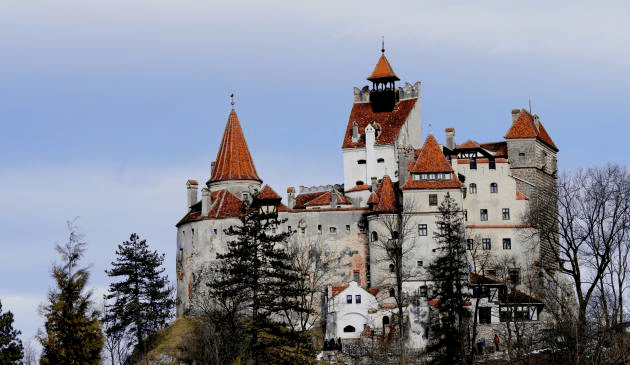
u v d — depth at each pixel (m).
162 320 142.38
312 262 148.50
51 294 89.44
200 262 153.00
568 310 107.06
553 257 147.50
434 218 145.50
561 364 98.44
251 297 111.44
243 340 113.12
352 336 139.88
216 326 124.56
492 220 151.00
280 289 109.75
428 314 135.38
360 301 141.25
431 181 146.62
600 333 95.62
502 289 136.75
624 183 126.06
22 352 115.75
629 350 93.00
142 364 133.75
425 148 149.50
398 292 129.00
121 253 143.00
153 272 142.88
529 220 148.38
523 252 148.75
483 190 152.12
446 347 121.06
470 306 135.00
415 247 145.00
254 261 109.38
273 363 108.25
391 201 149.12
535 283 143.12
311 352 111.00
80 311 89.25
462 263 126.50
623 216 123.62
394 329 132.25
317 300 148.62
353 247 151.75
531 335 121.69
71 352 88.38
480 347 124.38
